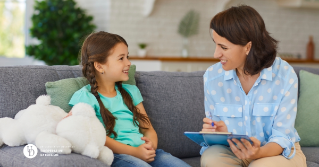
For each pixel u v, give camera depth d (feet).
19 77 4.81
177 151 5.77
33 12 13.71
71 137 3.75
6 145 4.16
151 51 14.55
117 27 13.71
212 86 4.94
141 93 5.80
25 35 13.80
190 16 14.76
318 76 6.40
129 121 5.05
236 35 4.16
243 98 4.73
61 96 4.73
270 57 4.39
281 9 16.34
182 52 15.11
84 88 4.84
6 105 4.56
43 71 5.11
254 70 4.41
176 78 6.20
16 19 13.66
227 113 4.80
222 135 3.87
